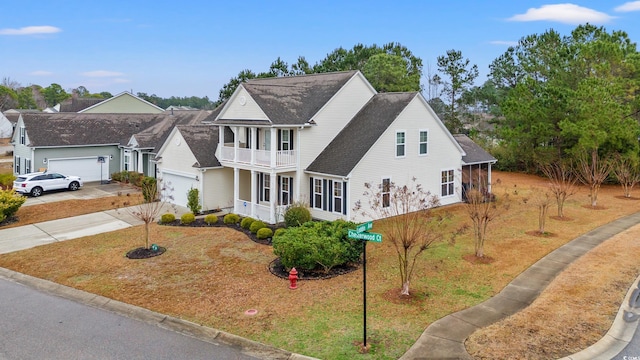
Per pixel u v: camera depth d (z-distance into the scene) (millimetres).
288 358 9438
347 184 21000
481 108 54031
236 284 13992
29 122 34875
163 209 26219
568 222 21172
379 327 10719
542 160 33531
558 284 13023
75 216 24359
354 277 14289
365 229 9891
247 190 26969
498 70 47625
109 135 37500
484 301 12086
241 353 9719
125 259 16859
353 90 25047
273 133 21875
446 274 14336
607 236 18250
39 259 17203
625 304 11430
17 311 12367
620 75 30469
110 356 9648
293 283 13531
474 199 18141
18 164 36875
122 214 24719
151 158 34250
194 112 38812
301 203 22047
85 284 14406
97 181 36562
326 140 23922
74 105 53438
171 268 15734
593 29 37219
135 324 11391
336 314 11539
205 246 18422
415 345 9742
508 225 20844
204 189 25375
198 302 12672
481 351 9344
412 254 16469
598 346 9422
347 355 9422
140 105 55625
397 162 23281
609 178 32094
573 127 29109
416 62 58375
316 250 14273
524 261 15414
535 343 9594
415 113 24016
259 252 17453
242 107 23484
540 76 41625
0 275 15672
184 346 10102
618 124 28250
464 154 27266
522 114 34469
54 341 10438
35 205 26922
